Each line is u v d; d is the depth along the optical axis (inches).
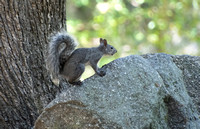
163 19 709.9
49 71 292.7
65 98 248.1
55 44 271.0
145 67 272.8
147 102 251.9
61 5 305.1
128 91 253.0
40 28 291.7
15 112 296.0
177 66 320.8
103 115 239.3
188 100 292.0
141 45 661.3
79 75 275.7
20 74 287.9
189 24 718.5
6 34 274.1
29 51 288.7
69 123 247.0
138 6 722.2
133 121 241.0
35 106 302.5
